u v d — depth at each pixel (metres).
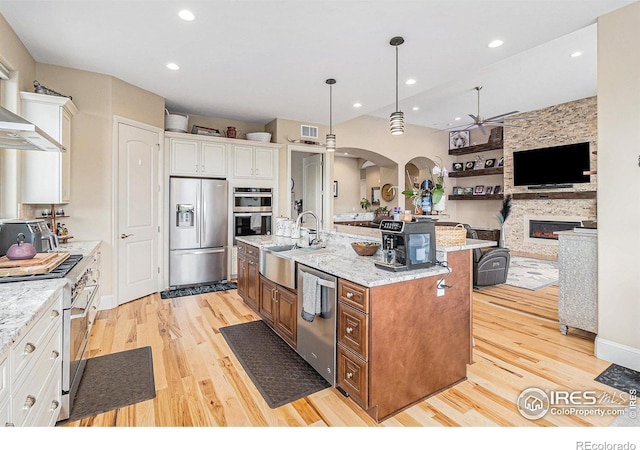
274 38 2.90
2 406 1.06
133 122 3.98
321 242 3.37
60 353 1.78
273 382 2.28
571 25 2.69
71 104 3.19
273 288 2.96
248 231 5.26
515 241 7.66
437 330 2.16
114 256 3.78
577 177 6.52
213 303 4.02
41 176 2.99
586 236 2.89
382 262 2.21
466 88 5.48
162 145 4.45
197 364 2.53
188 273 4.68
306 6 2.45
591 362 2.55
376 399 1.87
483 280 4.62
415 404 2.04
